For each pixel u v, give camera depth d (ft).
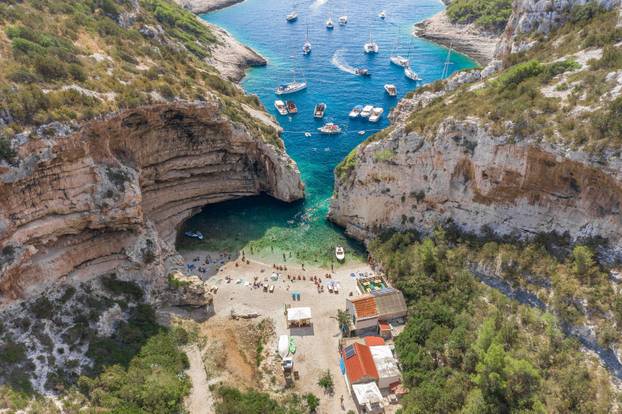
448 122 179.83
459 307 165.07
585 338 137.69
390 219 209.97
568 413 122.62
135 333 154.20
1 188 138.92
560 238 158.51
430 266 180.55
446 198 190.08
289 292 188.65
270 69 423.23
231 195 246.68
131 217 173.06
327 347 163.22
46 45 184.85
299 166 280.72
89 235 169.78
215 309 179.32
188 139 213.87
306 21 562.25
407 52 458.50
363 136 310.86
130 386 133.80
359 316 165.78
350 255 212.64
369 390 140.56
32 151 144.46
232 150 230.27
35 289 151.12
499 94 188.24
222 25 553.64
